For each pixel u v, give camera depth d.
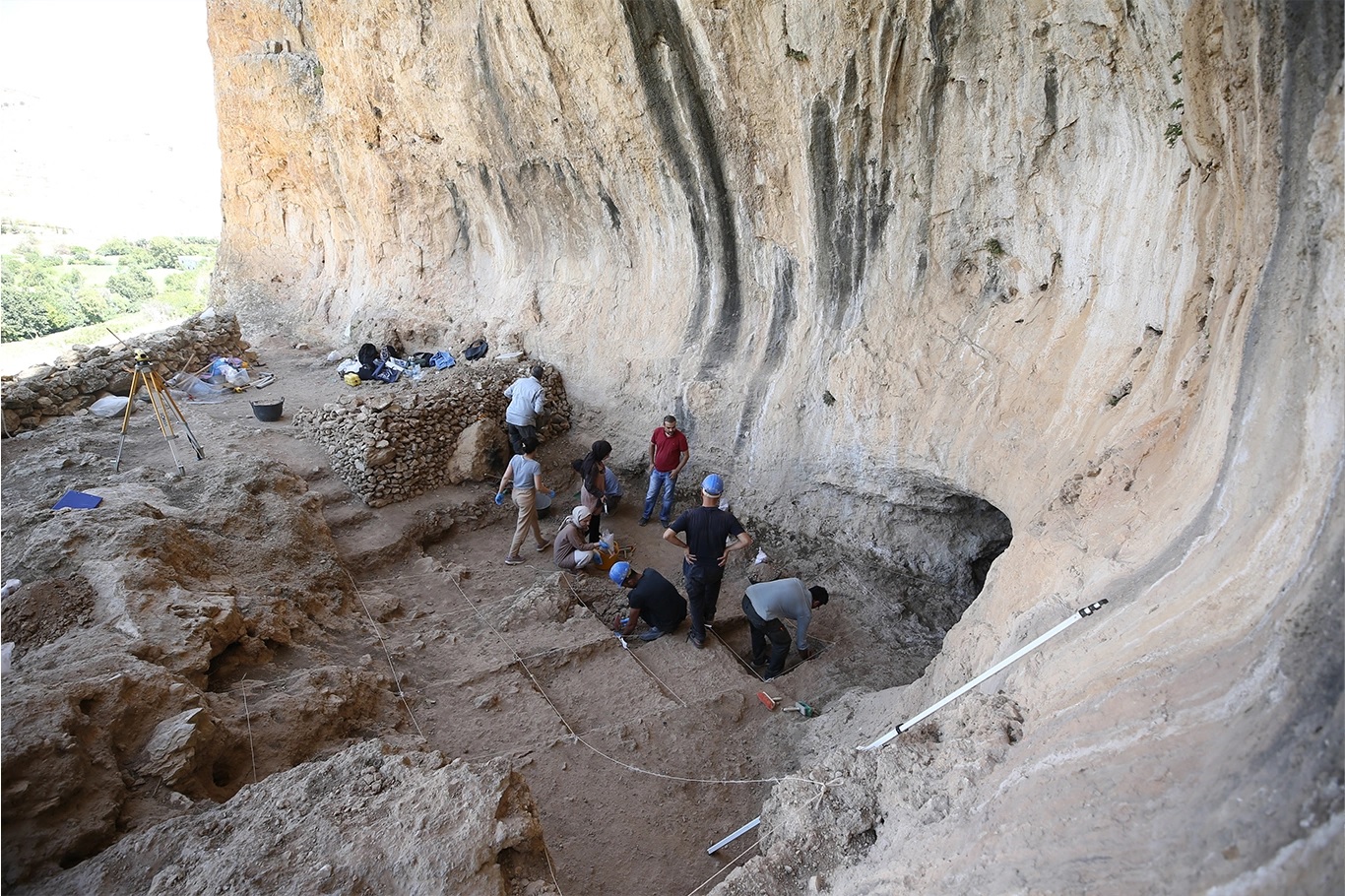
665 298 8.52
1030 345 5.35
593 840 3.72
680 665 5.52
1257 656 2.07
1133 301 4.52
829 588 6.98
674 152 7.21
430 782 3.01
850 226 6.42
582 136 8.09
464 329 11.34
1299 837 1.64
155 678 3.55
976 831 2.35
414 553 6.93
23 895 2.61
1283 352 2.56
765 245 7.23
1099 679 2.56
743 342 7.75
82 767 3.00
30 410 7.89
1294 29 2.63
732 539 5.62
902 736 3.29
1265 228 2.96
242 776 3.54
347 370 10.32
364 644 5.22
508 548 7.37
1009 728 2.86
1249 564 2.35
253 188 15.00
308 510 6.39
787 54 5.80
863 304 6.61
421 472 7.79
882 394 6.35
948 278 6.03
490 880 2.62
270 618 4.68
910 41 5.23
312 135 12.55
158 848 2.79
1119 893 1.81
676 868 3.60
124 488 5.73
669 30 6.36
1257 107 2.93
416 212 11.74
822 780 3.19
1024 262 5.48
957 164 5.56
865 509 6.91
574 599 6.26
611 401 9.04
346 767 3.22
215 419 8.40
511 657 5.21
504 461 8.48
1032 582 3.84
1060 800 2.19
